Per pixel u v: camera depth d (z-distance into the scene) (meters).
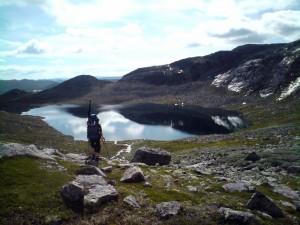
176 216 13.56
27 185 14.13
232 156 37.50
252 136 78.12
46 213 12.56
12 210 12.41
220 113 192.25
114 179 17.67
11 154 16.58
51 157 19.03
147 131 136.75
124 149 89.44
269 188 20.05
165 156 30.12
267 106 185.88
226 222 13.48
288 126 93.69
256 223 13.43
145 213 13.65
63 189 13.77
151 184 17.30
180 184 18.38
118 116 192.12
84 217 12.85
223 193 17.22
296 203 17.36
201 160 40.72
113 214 13.30
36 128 128.00
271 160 31.17
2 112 160.62
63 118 187.38
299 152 35.94
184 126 148.25
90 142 22.09
